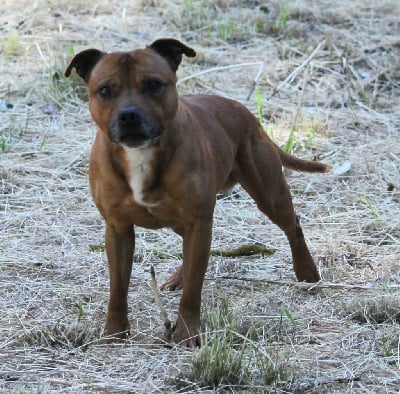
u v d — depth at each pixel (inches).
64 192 529.0
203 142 371.2
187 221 367.2
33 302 405.7
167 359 349.4
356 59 700.7
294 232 430.9
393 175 550.6
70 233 485.7
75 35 737.6
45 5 791.7
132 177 355.6
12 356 352.5
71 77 648.4
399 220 494.9
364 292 417.1
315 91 660.7
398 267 442.0
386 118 627.2
